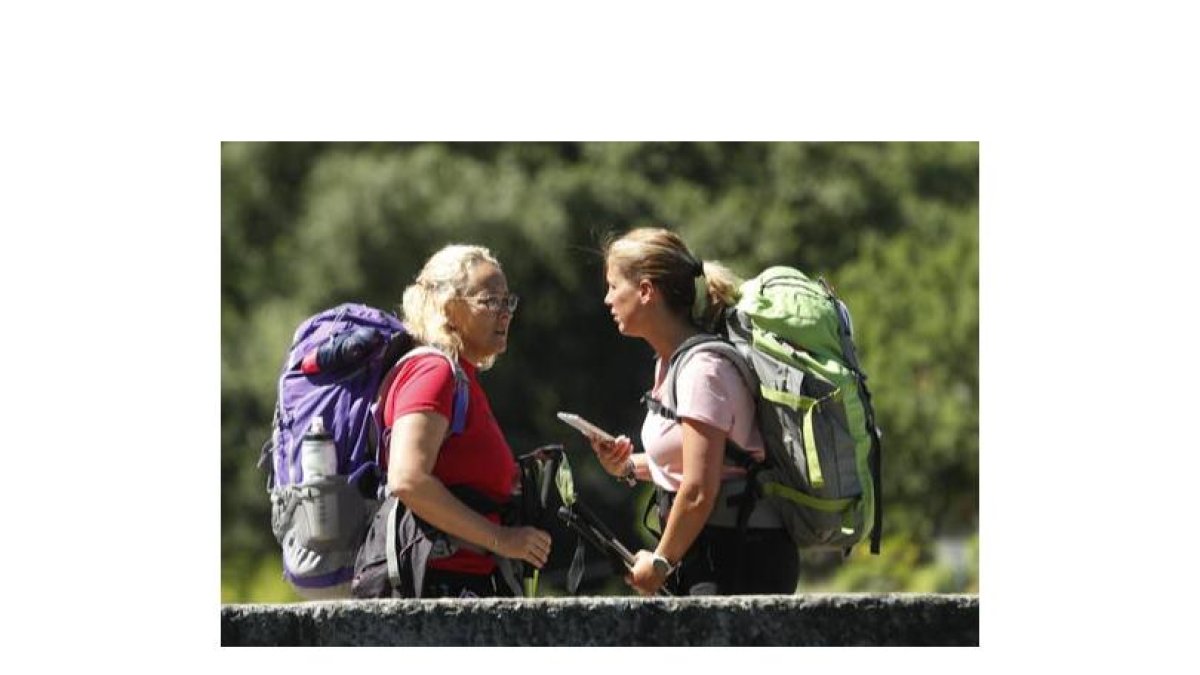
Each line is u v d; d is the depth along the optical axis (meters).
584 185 64.38
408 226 63.12
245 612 17.17
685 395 18.80
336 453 19.41
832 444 19.03
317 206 64.38
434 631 16.88
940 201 68.50
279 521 19.64
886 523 51.06
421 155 64.56
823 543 19.45
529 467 19.23
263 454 20.34
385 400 18.98
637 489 62.44
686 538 18.69
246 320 64.62
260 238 67.00
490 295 19.11
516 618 16.89
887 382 51.78
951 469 51.28
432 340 19.00
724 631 16.94
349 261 63.19
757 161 68.38
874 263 56.62
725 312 20.02
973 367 52.38
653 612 16.91
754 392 19.17
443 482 18.52
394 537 18.48
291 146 67.88
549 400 63.91
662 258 19.45
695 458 18.64
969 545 49.50
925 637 17.19
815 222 67.06
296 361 20.02
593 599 16.94
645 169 67.06
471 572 18.45
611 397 64.44
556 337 63.91
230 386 62.16
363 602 17.02
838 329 19.75
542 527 19.02
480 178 64.06
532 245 63.12
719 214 65.00
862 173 67.88
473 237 62.91
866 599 17.11
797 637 17.00
